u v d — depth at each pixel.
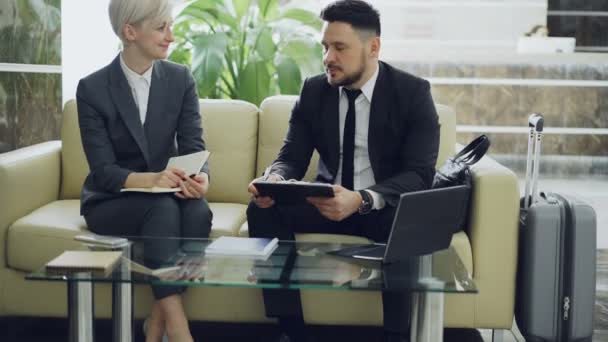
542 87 5.87
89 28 4.27
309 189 2.27
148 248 2.18
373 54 2.57
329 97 2.64
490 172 2.52
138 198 2.51
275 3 4.34
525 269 2.55
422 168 2.53
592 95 5.87
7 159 2.70
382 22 5.97
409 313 2.43
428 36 5.98
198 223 2.49
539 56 5.74
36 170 2.81
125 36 2.60
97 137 2.61
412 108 2.56
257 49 4.07
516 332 2.88
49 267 1.93
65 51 4.02
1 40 3.23
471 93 5.88
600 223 4.60
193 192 2.51
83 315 2.03
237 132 3.00
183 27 4.33
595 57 5.72
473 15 5.95
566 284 2.51
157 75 2.69
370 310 2.54
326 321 2.55
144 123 2.66
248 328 2.84
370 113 2.58
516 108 5.88
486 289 2.53
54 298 2.62
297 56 4.18
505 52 5.82
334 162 2.64
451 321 2.55
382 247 2.23
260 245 2.17
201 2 4.22
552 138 5.93
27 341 2.65
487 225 2.51
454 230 2.19
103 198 2.57
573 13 6.36
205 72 3.91
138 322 2.84
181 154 2.72
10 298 2.62
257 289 2.56
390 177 2.58
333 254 2.15
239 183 2.98
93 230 2.55
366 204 2.39
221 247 2.14
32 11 3.51
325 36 2.54
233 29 4.29
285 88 3.99
